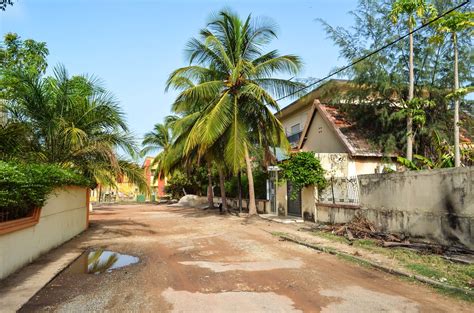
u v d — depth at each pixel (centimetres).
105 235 1425
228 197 3064
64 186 1154
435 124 1738
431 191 969
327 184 1570
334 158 1678
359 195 1299
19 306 543
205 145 1702
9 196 684
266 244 1135
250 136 2100
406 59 1741
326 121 1986
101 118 1385
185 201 3812
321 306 541
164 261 899
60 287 662
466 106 1798
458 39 1625
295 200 1869
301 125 2627
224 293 612
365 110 1889
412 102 1455
